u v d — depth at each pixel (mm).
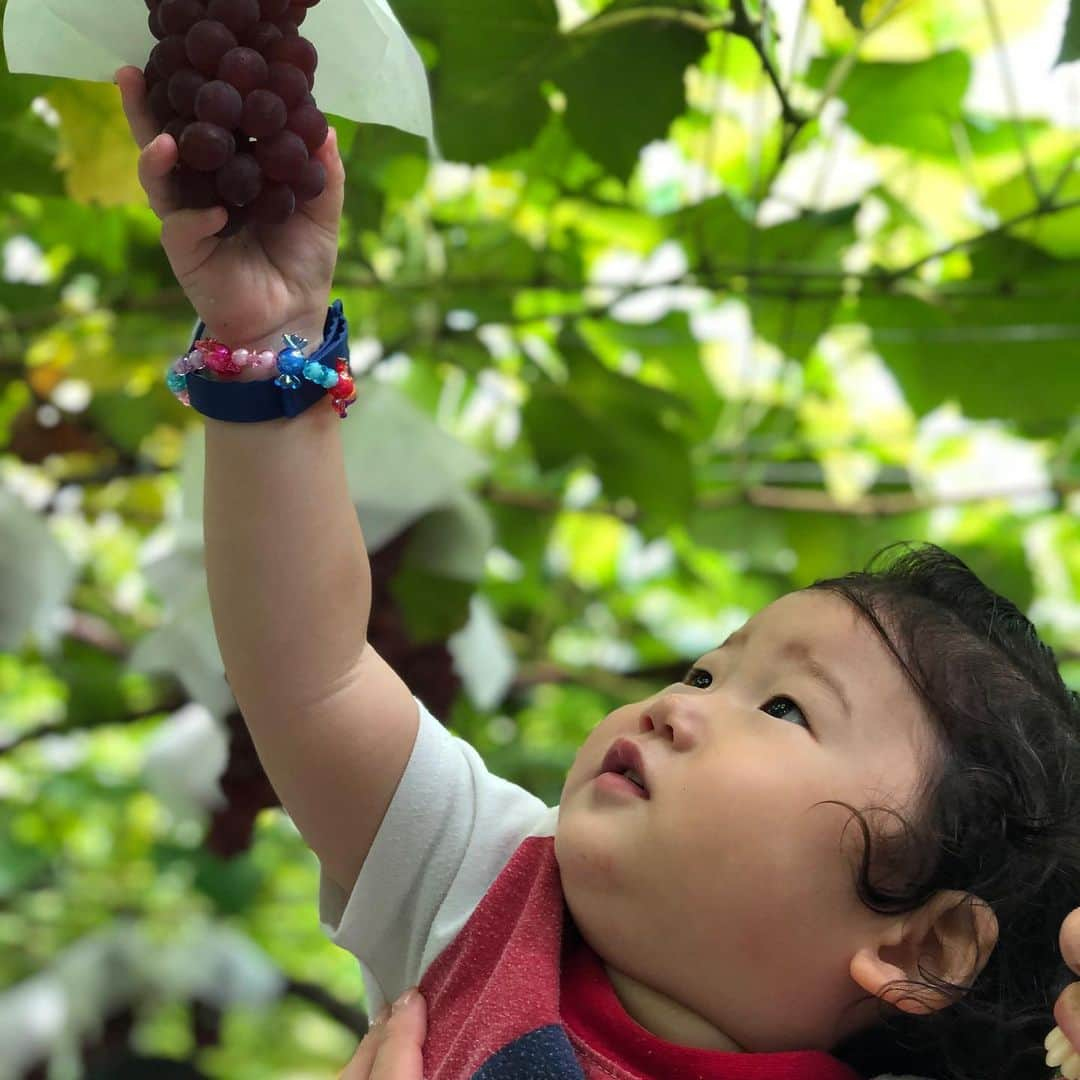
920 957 1196
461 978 1233
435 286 2336
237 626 1176
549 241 2332
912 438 2896
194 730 2363
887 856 1189
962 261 2311
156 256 2346
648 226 2342
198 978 3203
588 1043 1163
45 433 2684
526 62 1763
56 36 1114
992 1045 1219
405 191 2002
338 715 1231
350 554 1179
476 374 2498
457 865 1285
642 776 1232
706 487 2943
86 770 3395
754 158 2141
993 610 1371
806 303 2295
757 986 1191
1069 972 1226
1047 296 2213
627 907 1202
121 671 2766
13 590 2383
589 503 3043
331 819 1277
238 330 1099
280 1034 4223
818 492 2947
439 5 1704
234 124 1000
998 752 1238
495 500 2988
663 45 1751
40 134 1771
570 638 3773
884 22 1832
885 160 2301
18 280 2455
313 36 1122
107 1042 3166
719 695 1268
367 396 2115
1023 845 1227
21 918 3490
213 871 3254
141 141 1027
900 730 1229
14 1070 2977
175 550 2191
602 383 2504
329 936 1332
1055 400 2365
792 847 1186
